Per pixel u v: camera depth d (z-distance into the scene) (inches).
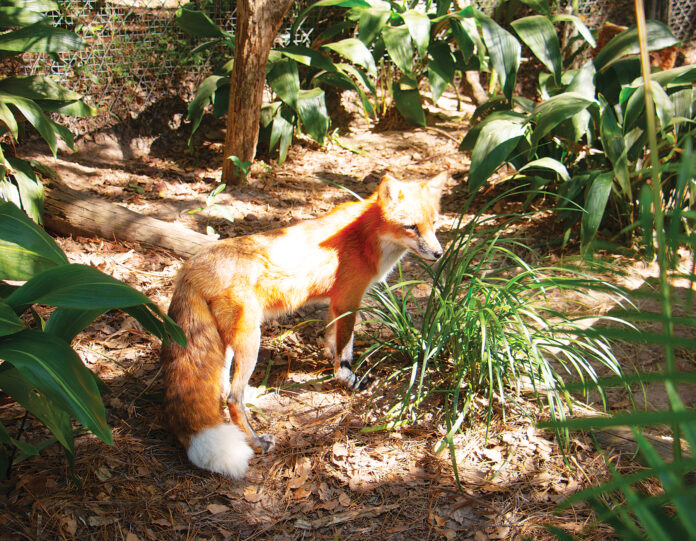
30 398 92.9
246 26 217.0
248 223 215.3
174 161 263.9
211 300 123.0
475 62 280.4
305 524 106.7
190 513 107.3
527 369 136.6
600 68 217.8
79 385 82.7
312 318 171.0
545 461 119.1
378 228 138.2
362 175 257.8
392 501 111.5
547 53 222.7
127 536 100.2
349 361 143.4
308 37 292.2
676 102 197.5
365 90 319.6
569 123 203.5
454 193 243.1
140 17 268.4
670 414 36.3
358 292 140.6
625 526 51.4
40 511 101.3
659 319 44.2
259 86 230.1
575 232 206.8
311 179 252.8
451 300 140.0
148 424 127.0
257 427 130.0
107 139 259.3
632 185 196.2
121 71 261.6
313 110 250.2
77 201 196.9
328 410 135.4
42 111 189.6
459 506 109.7
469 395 130.0
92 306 85.7
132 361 146.4
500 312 140.0
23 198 184.7
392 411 131.6
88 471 111.3
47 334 87.4
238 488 113.7
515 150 221.1
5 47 192.4
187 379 115.6
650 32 215.2
